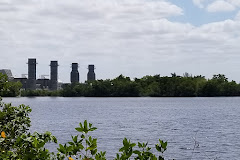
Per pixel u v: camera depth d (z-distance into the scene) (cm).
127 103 17150
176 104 15512
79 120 6812
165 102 18200
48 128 5119
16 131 778
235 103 16362
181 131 4706
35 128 5109
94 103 17562
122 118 7462
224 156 2698
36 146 479
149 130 4812
